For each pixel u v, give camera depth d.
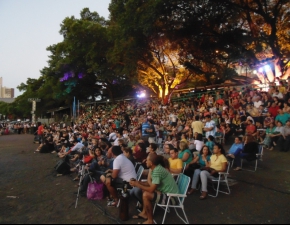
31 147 20.38
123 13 21.34
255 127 12.48
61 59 37.38
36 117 53.12
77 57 33.84
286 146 11.09
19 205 6.87
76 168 10.11
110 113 31.42
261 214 5.65
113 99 40.78
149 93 37.75
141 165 7.75
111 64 29.28
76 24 29.86
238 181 7.93
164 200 5.52
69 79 37.47
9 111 69.38
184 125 14.87
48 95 48.88
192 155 7.82
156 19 19.72
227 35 22.16
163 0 18.39
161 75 28.95
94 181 7.01
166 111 21.25
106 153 9.42
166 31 22.16
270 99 15.18
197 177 6.90
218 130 12.90
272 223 5.22
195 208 6.02
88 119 32.72
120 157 6.40
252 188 7.30
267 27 22.50
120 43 23.66
